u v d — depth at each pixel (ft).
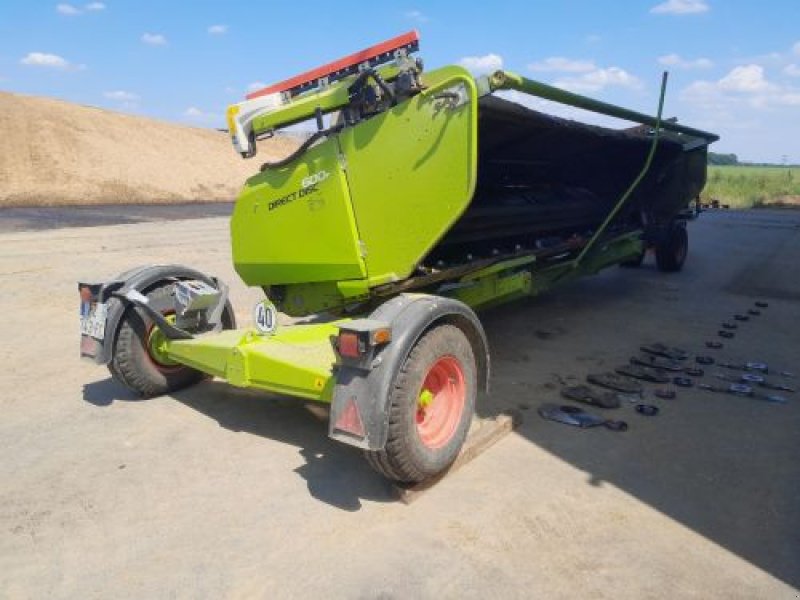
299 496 10.52
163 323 13.73
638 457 11.73
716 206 36.91
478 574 8.51
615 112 17.37
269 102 14.58
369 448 9.30
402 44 12.51
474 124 10.99
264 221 14.67
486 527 9.54
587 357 17.79
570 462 11.53
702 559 8.79
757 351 18.34
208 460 11.80
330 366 11.00
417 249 12.19
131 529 9.68
